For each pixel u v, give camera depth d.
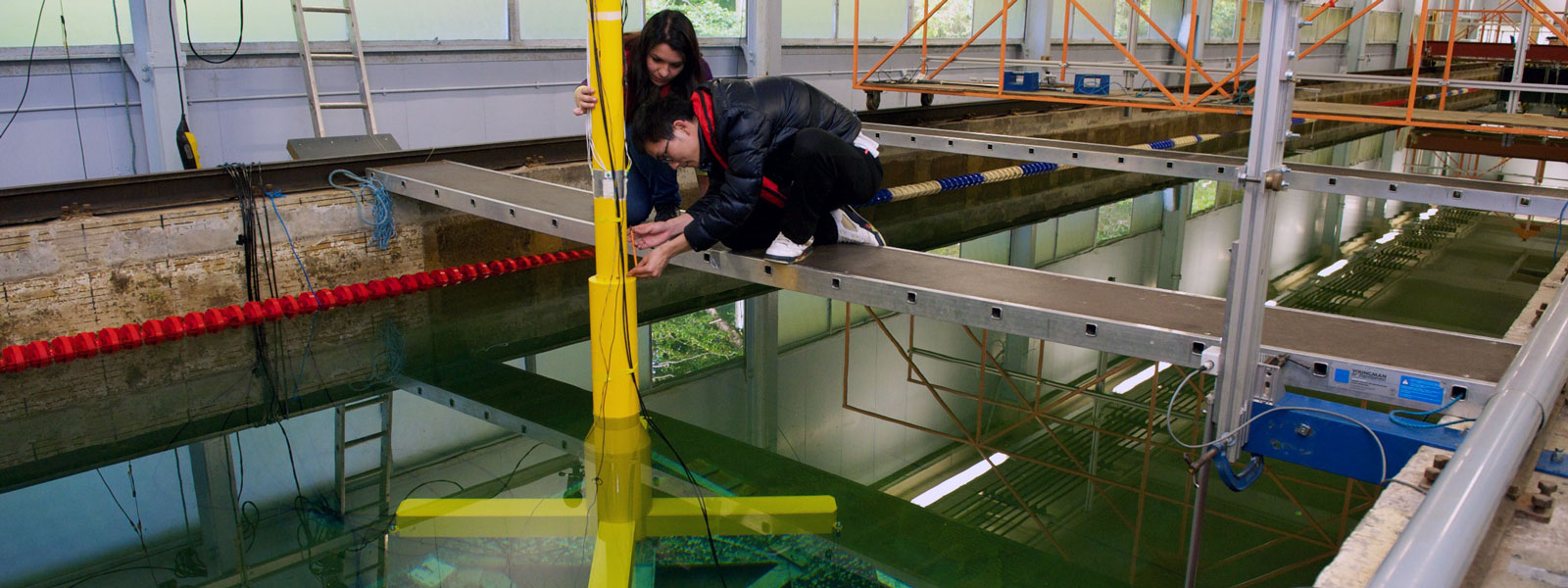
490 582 2.48
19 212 4.08
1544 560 1.68
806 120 3.00
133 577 2.58
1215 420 2.24
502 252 5.82
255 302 4.74
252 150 6.23
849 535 2.85
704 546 2.71
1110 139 11.12
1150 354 2.55
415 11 6.81
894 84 7.90
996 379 4.49
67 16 5.39
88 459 3.34
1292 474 3.40
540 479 3.14
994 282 3.03
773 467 3.36
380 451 3.42
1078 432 3.82
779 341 5.04
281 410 3.81
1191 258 6.97
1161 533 2.94
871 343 5.05
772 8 8.70
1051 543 2.87
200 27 5.86
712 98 2.83
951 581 2.61
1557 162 11.52
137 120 5.77
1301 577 2.66
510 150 5.75
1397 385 2.21
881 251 3.45
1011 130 9.20
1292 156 11.94
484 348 4.60
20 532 2.84
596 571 2.52
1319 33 18.05
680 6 8.41
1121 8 13.38
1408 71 18.05
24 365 4.02
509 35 7.40
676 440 3.55
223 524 2.88
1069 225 7.90
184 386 4.00
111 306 4.30
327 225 4.94
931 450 3.60
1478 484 1.42
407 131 6.93
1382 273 6.25
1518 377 1.88
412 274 5.36
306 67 5.92
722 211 2.90
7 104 5.23
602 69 2.80
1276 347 2.38
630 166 3.31
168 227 4.42
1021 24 11.84
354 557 2.66
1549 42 18.45
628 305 3.19
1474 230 7.61
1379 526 1.82
